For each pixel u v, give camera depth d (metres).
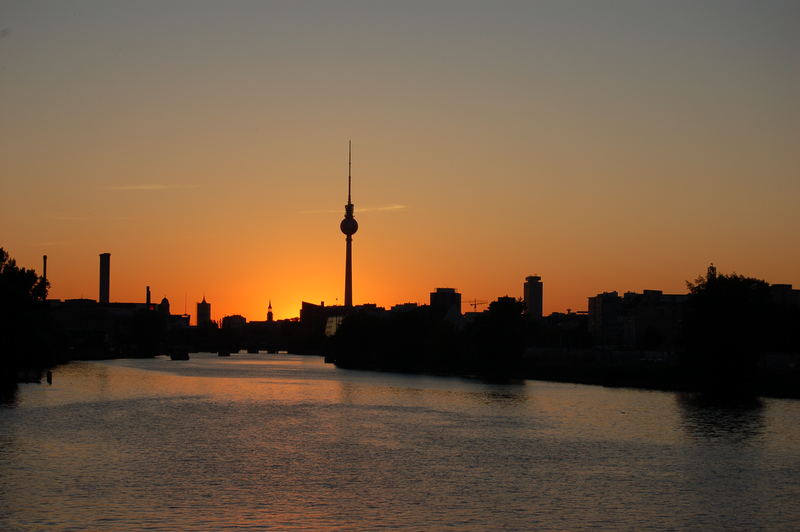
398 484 86.81
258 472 92.25
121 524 69.81
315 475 91.00
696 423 138.75
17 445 107.81
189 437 118.62
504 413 156.25
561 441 117.69
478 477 90.62
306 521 71.88
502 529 70.31
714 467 97.50
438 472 93.31
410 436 122.44
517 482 88.19
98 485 84.00
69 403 163.12
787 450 109.94
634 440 118.75
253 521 71.50
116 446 108.44
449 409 164.38
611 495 82.62
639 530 70.69
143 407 160.75
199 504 77.00
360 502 78.69
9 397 173.88
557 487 85.94
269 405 171.75
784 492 84.56
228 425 134.00
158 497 79.38
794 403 175.00
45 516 71.94
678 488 86.00
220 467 94.88
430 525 71.19
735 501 80.69
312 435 122.81
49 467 92.88
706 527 71.94
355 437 121.00
